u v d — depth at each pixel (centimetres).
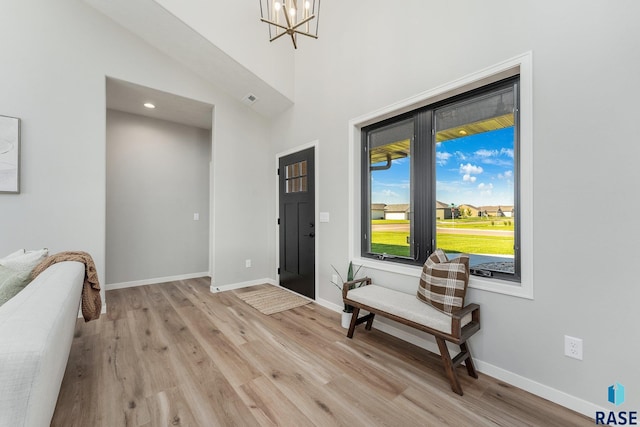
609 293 139
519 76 181
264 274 430
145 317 284
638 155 131
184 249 452
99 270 293
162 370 188
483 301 185
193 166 460
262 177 428
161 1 254
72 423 140
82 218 285
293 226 377
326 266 318
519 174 181
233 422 142
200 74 358
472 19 191
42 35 268
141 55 321
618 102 136
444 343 171
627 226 134
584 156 146
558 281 154
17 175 254
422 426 140
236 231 400
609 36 138
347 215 291
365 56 269
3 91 251
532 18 163
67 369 188
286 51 359
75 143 282
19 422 66
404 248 254
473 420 144
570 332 151
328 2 312
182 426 139
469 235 211
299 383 175
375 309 211
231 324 268
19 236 258
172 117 421
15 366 67
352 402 157
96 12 295
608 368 139
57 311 94
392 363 199
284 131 392
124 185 400
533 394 163
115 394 162
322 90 322
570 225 150
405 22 234
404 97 235
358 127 287
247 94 376
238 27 309
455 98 214
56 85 274
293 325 266
